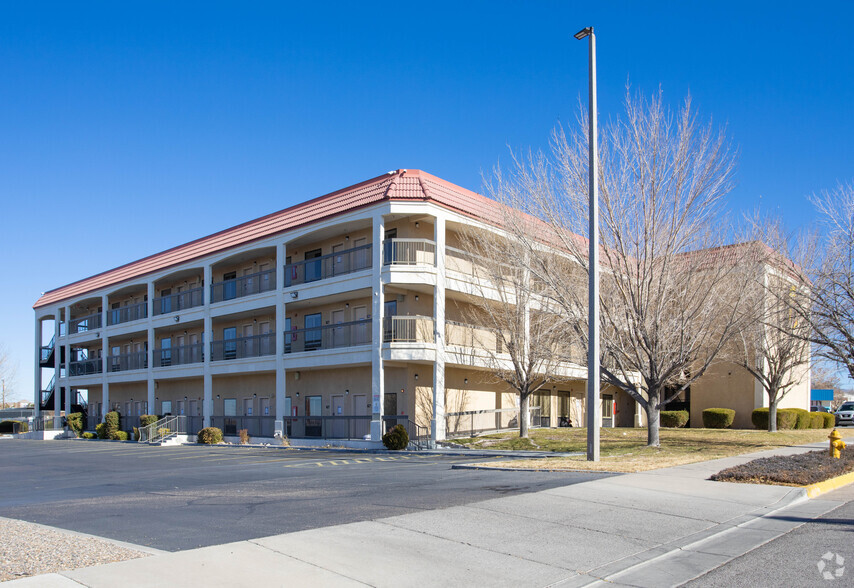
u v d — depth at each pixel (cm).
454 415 3022
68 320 5050
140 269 4316
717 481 1349
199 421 3875
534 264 2334
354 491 1296
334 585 669
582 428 3334
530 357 2733
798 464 1561
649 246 2122
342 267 3150
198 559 740
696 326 2161
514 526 944
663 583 710
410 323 2856
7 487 1675
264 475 1716
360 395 3100
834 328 2380
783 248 2817
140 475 1875
